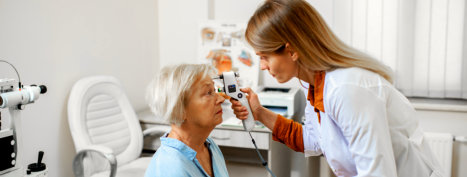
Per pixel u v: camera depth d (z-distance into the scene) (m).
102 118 2.37
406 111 1.11
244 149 2.92
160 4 3.18
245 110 1.42
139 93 3.04
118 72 2.78
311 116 1.40
